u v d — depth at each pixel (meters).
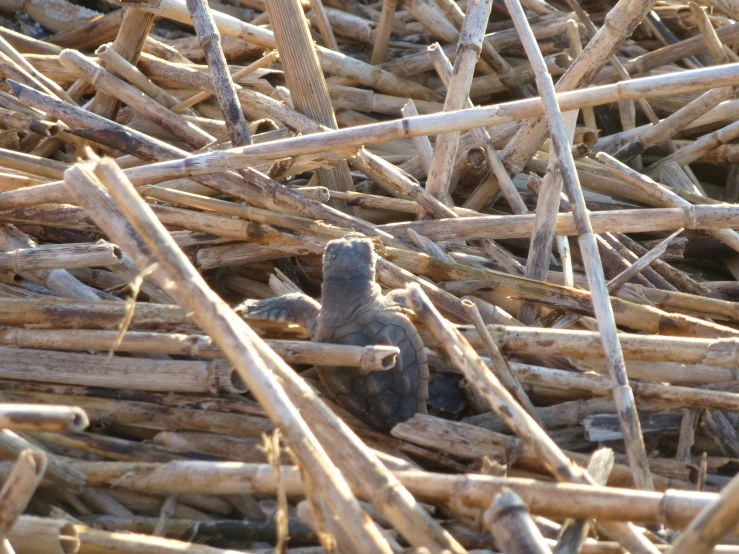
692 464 11.88
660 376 13.60
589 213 15.68
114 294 15.95
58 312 13.72
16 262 14.45
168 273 9.02
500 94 23.59
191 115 21.00
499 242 18.67
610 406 13.02
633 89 13.95
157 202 17.03
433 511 10.99
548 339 13.16
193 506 11.98
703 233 17.94
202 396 13.16
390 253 15.44
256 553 10.50
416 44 25.34
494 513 8.19
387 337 12.68
